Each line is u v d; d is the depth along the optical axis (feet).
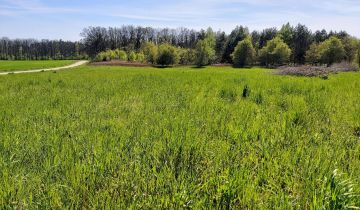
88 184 11.00
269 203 9.94
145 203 9.77
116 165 12.59
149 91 37.78
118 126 19.04
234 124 19.43
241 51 279.08
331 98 31.60
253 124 19.45
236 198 10.05
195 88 40.78
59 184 10.69
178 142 15.10
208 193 10.41
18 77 79.00
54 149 14.26
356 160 13.65
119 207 9.59
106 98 31.71
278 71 91.40
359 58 189.78
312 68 88.58
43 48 553.23
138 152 13.99
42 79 65.05
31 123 19.92
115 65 267.39
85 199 10.32
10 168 12.25
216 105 26.84
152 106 26.61
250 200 10.05
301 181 11.73
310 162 12.96
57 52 554.46
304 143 16.22
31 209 9.46
